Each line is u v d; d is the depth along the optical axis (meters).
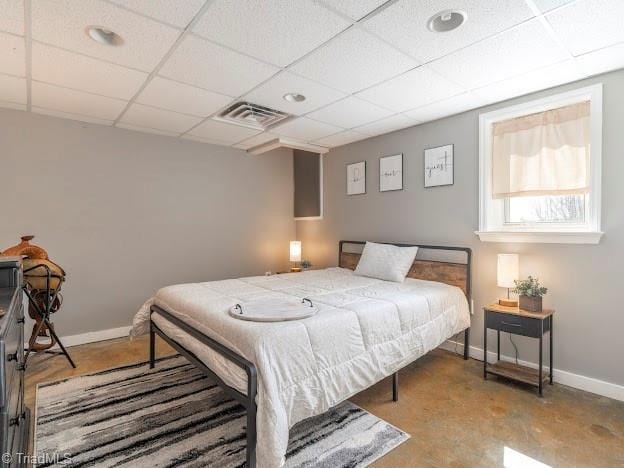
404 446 1.85
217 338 1.86
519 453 1.80
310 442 1.88
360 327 2.06
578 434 1.96
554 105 2.64
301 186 5.06
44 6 1.60
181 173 4.14
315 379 1.75
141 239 3.87
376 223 3.99
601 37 1.90
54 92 2.69
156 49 2.02
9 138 3.12
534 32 1.85
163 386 2.54
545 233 2.62
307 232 5.01
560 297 2.61
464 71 2.32
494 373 2.66
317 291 2.76
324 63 2.20
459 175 3.20
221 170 4.48
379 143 3.94
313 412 1.72
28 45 1.96
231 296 2.52
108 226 3.65
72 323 3.47
